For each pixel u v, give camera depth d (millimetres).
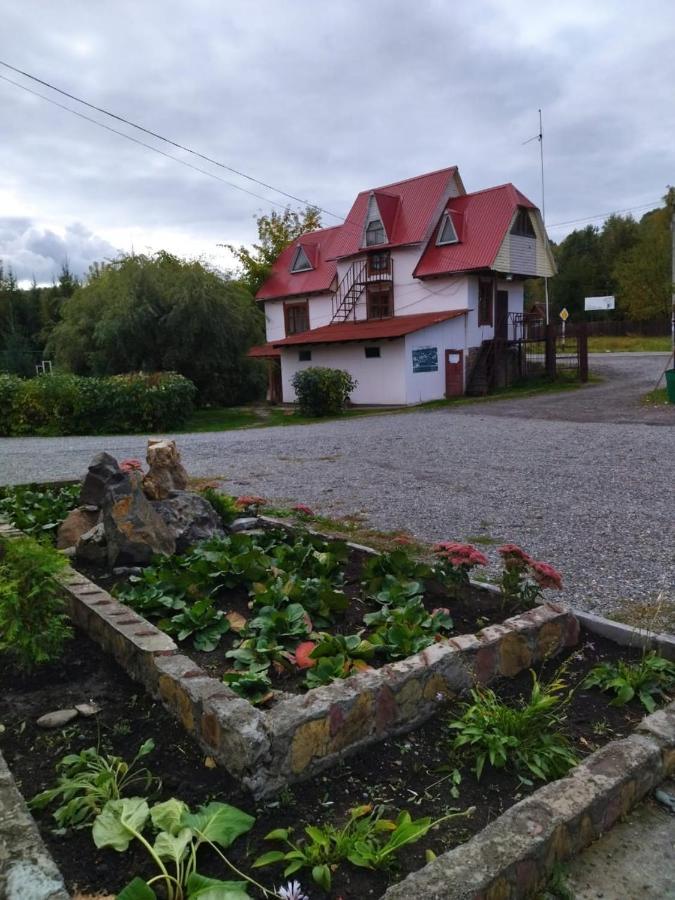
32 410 19938
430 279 25734
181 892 1928
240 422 22469
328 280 29750
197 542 5266
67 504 6445
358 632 3793
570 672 3457
